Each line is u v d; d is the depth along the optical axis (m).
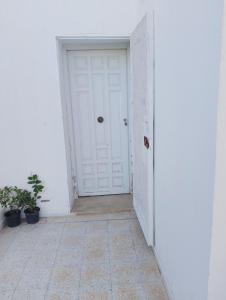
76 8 2.47
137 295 1.74
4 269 2.03
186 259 1.34
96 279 1.89
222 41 0.86
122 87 3.09
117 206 3.05
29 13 2.43
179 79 1.30
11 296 1.76
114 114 3.16
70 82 3.01
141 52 2.08
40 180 2.78
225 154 0.94
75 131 3.15
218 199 0.98
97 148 3.24
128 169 3.34
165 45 1.52
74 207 3.04
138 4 2.34
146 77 1.93
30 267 2.05
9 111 2.60
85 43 2.82
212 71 0.94
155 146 1.90
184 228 1.34
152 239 2.13
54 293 1.78
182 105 1.27
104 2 2.49
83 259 2.12
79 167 3.26
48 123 2.66
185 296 1.38
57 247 2.30
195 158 1.14
